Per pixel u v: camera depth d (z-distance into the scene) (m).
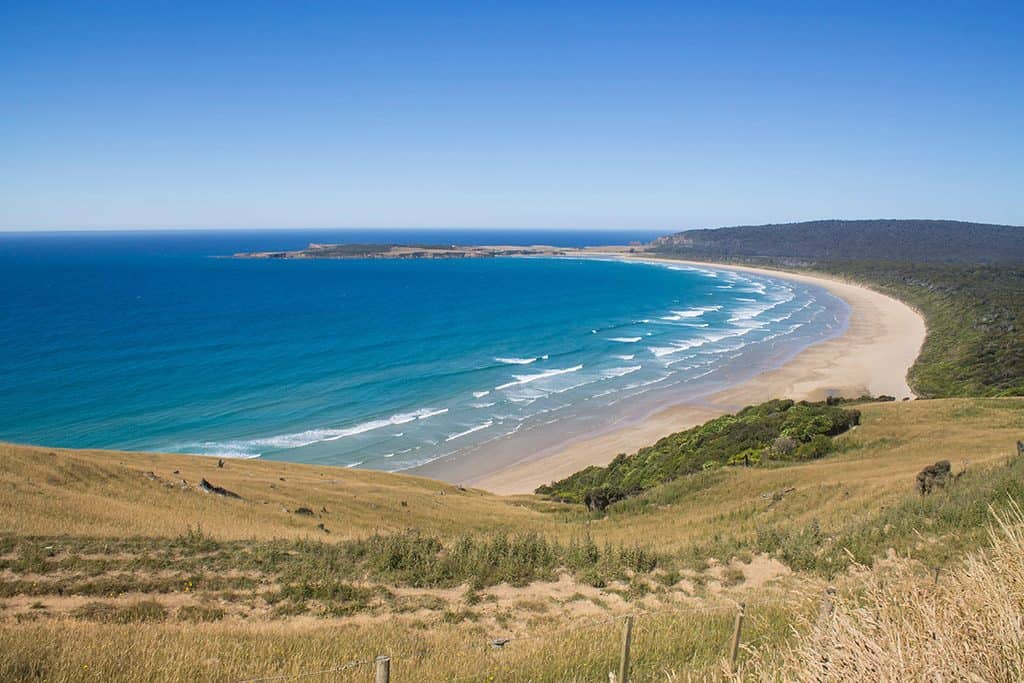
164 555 14.99
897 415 36.91
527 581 13.73
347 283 170.00
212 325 97.06
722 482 28.38
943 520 14.57
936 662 3.25
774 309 120.62
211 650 8.70
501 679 7.77
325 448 48.12
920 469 24.77
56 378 63.31
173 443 47.50
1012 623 3.28
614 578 14.08
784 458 32.88
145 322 98.38
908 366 70.69
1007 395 46.94
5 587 12.34
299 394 61.03
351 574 14.00
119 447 45.94
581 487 38.50
